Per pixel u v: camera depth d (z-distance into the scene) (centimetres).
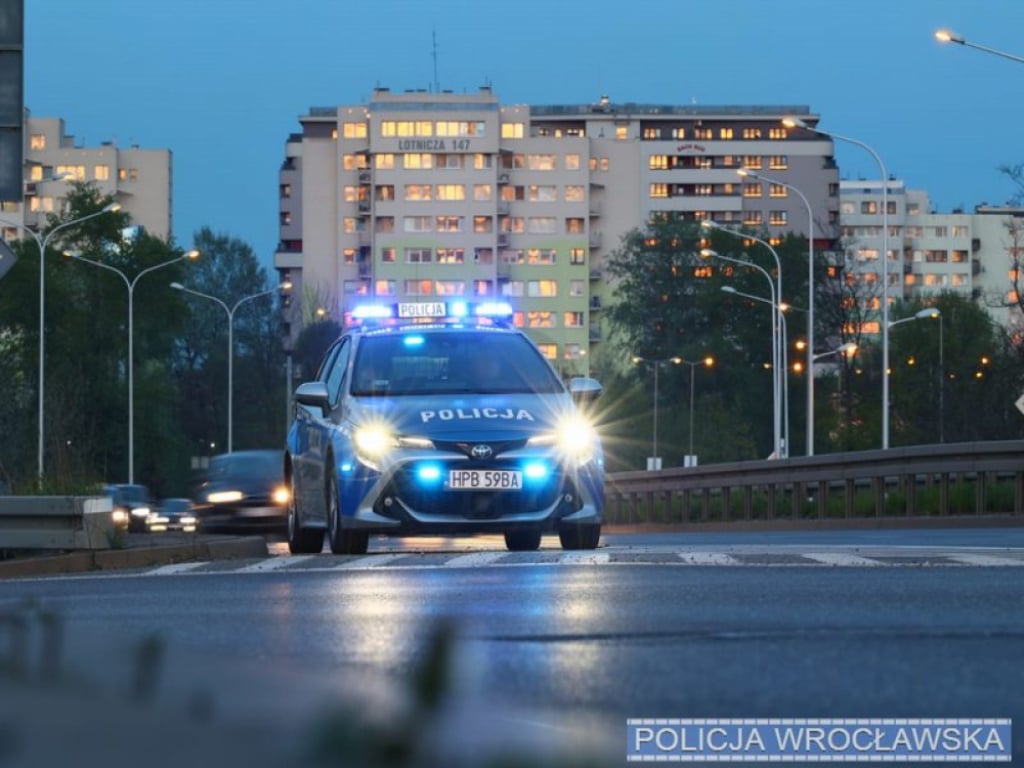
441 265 19788
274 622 898
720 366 14212
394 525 1716
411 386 1844
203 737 189
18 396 11325
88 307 12312
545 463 1739
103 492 2278
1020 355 11138
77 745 186
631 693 556
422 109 19725
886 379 6606
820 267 14288
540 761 201
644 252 15125
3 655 221
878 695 554
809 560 1427
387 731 196
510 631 793
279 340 18600
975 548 1634
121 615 974
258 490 4156
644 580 1185
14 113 2433
